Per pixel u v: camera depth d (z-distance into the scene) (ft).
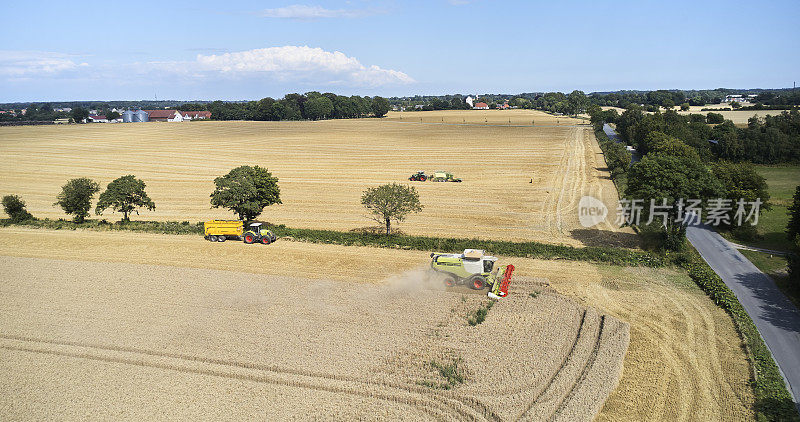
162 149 427.74
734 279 126.21
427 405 75.97
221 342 93.66
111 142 479.41
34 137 524.93
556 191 240.94
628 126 446.19
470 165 329.93
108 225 180.45
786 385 80.84
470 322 100.53
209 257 145.07
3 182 285.64
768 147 323.98
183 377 83.41
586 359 87.86
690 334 98.22
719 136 353.10
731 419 73.20
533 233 170.71
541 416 72.74
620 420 73.46
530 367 85.05
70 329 99.45
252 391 79.56
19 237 166.30
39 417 73.46
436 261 118.42
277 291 118.32
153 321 102.68
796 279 116.06
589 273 130.62
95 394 78.95
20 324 101.71
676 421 73.05
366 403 76.59
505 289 114.21
